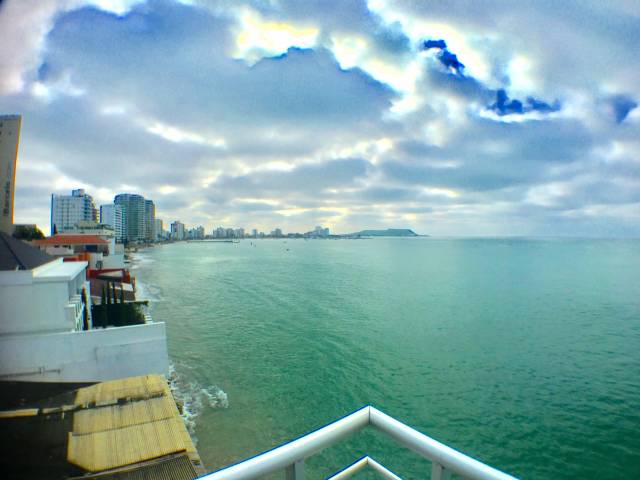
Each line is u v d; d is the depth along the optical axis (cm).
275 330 4569
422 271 10612
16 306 2197
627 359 3484
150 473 1428
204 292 7475
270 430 2306
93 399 1947
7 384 2094
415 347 3875
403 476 1747
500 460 2017
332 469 1803
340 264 13488
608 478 1875
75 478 1378
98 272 5481
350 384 2977
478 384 2967
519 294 6744
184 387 2903
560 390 2844
